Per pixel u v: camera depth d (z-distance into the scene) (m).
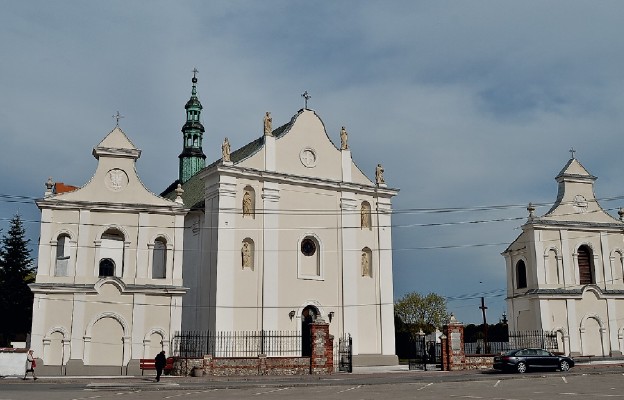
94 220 42.06
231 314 43.09
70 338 39.94
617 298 52.19
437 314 92.62
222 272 43.28
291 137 47.81
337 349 46.31
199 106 68.50
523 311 52.38
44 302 40.06
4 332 60.75
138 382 34.25
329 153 49.25
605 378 32.72
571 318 50.69
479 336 80.56
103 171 43.03
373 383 32.03
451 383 31.25
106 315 40.84
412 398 23.62
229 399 24.34
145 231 42.81
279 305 44.81
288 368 40.12
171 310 42.16
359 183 49.59
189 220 49.25
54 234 41.22
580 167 53.97
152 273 44.00
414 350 54.16
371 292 48.75
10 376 38.72
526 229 52.25
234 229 44.31
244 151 51.72
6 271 61.50
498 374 38.16
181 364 39.06
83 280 41.00
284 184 46.75
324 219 47.94
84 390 28.78
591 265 52.81
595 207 53.69
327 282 47.06
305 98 49.41
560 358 39.91
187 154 67.31
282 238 45.94
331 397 24.59
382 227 50.00
